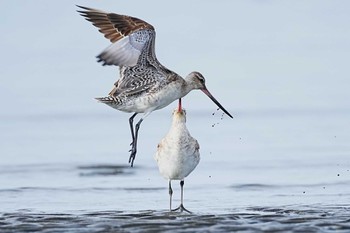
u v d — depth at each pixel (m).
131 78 16.48
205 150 24.84
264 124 28.98
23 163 23.38
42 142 26.66
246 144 25.69
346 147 25.03
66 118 30.69
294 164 22.58
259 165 22.58
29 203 18.02
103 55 15.16
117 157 24.20
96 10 15.86
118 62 15.29
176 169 16.95
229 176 21.17
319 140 26.19
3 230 14.98
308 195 18.61
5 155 24.56
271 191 19.22
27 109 31.78
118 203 18.00
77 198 18.58
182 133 16.83
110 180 20.95
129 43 15.52
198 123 29.27
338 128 28.12
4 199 18.48
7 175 21.66
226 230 14.82
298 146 25.20
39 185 20.27
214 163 22.89
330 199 18.08
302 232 14.60
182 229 14.95
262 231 14.70
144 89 16.64
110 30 15.70
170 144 16.84
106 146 25.88
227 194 18.92
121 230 14.93
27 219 16.00
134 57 15.51
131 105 16.69
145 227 15.16
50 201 18.23
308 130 27.83
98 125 29.42
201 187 19.86
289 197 18.41
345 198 18.17
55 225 15.38
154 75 16.58
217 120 29.72
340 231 14.64
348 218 15.75
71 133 28.14
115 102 16.55
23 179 21.12
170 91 16.84
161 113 31.09
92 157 24.23
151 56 16.11
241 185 20.02
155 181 20.75
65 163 23.27
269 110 31.36
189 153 16.89
